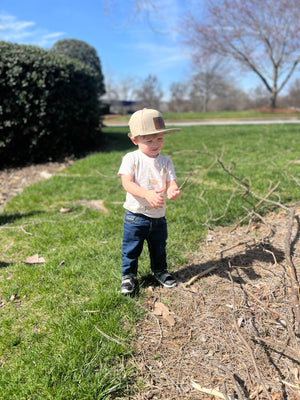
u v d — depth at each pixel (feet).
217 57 80.59
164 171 8.11
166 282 8.98
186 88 132.77
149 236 8.55
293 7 68.54
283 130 41.75
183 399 5.80
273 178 18.34
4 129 25.36
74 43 74.43
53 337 7.14
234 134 39.75
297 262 9.71
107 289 8.77
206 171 20.59
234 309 7.16
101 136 36.91
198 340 7.08
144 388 6.02
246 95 125.18
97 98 31.83
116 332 7.24
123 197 16.67
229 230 12.41
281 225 12.41
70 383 5.97
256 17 71.51
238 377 6.16
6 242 12.30
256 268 9.61
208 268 9.82
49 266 10.12
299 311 6.23
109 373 6.22
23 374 6.31
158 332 7.36
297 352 6.07
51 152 27.78
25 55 24.79
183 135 40.96
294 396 5.73
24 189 18.93
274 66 81.56
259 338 6.58
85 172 22.36
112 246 11.39
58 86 26.21
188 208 14.43
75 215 14.58
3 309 8.37
